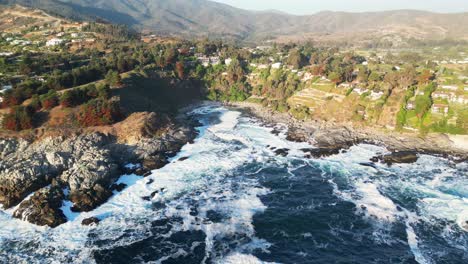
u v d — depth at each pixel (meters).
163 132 105.31
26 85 108.25
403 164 91.00
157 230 63.84
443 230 63.09
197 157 96.62
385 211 69.06
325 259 56.16
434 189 77.88
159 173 86.69
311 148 102.44
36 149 86.25
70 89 113.75
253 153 99.62
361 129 116.62
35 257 56.47
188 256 57.06
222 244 60.00
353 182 81.69
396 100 122.19
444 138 105.81
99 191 74.31
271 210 70.19
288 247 59.12
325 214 68.44
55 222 64.69
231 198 74.88
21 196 72.12
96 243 60.09
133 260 56.25
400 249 58.28
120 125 99.94
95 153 85.38
